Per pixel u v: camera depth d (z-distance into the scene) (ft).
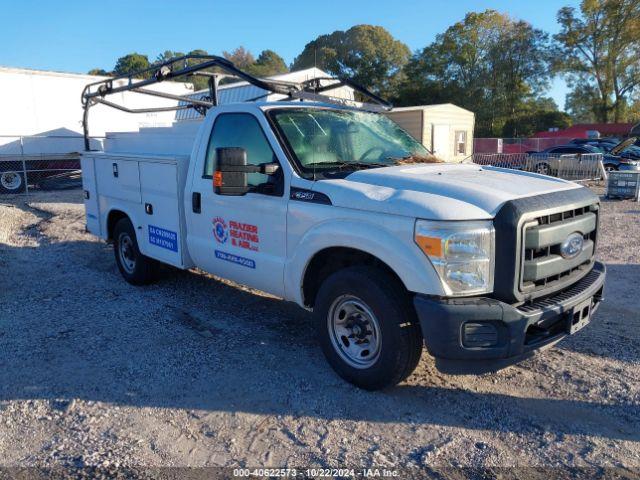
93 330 17.39
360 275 12.58
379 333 12.50
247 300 20.47
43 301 20.44
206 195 16.81
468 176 13.56
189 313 19.01
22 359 15.24
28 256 28.19
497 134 197.98
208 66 18.43
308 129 15.25
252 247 15.53
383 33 182.80
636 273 23.93
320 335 13.97
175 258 18.79
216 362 14.98
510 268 11.35
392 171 13.75
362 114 17.39
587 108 200.75
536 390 13.38
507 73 194.08
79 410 12.53
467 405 12.67
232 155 13.62
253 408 12.58
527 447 11.05
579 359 15.03
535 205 11.75
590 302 13.09
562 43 190.29
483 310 11.17
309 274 14.42
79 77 63.52
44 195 56.18
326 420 12.05
